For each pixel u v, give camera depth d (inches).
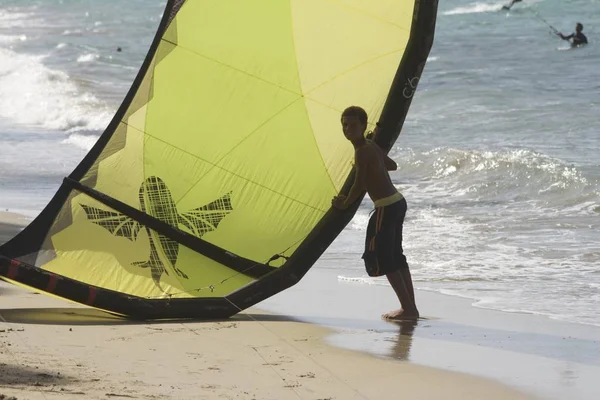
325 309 579.2
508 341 504.4
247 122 589.6
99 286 534.3
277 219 587.2
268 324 529.7
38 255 536.7
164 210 577.6
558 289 635.5
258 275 571.2
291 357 455.2
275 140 591.5
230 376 411.8
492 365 454.0
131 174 577.3
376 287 649.6
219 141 590.6
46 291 498.9
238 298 543.2
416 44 562.3
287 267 556.4
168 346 462.9
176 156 586.6
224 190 589.0
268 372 422.9
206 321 530.3
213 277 566.6
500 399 400.8
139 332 491.2
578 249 754.8
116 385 381.7
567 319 557.9
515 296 618.5
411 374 434.3
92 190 564.1
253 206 589.3
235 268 573.9
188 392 379.9
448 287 646.5
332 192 584.7
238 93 589.3
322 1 575.5
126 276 546.9
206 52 585.3
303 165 589.6
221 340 483.2
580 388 419.2
